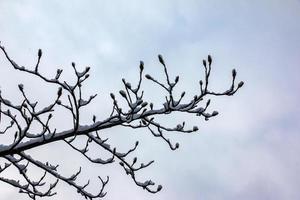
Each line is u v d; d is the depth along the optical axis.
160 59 3.83
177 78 3.94
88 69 3.97
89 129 4.38
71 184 4.70
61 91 3.96
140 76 3.95
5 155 4.39
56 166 4.70
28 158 4.52
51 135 4.34
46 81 3.99
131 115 4.30
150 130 4.50
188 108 4.25
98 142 4.50
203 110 4.27
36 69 3.96
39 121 4.16
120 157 4.59
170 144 4.54
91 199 4.80
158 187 4.76
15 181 4.68
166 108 4.25
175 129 4.46
